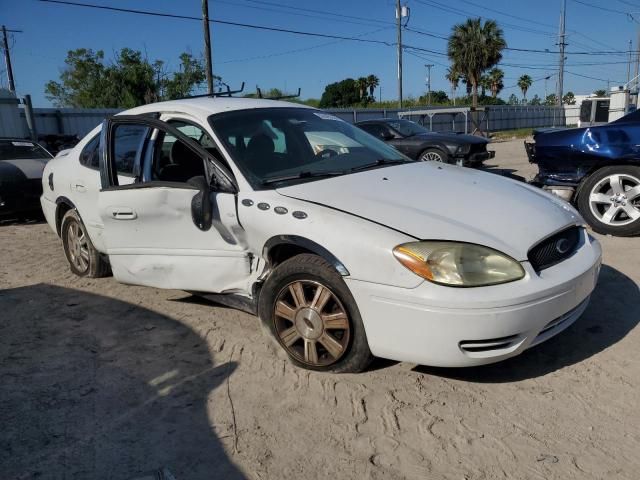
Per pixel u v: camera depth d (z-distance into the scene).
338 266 2.98
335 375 3.26
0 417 2.98
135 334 3.98
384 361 3.39
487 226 2.97
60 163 5.30
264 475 2.47
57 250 6.54
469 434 2.68
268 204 3.31
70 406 3.07
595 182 5.89
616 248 5.47
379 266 2.86
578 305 3.14
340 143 4.18
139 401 3.10
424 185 3.47
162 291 4.82
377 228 2.95
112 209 4.06
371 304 2.92
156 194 3.78
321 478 2.44
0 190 7.89
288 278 3.26
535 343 2.93
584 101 15.59
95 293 4.86
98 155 4.70
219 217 3.53
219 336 3.87
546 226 3.10
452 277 2.74
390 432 2.73
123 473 2.51
